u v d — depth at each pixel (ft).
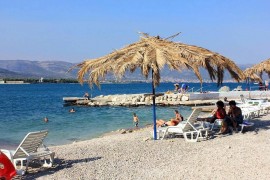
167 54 38.17
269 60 104.42
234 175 26.99
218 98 121.29
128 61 37.70
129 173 28.89
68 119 93.09
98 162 32.99
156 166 30.71
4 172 26.86
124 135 52.60
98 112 113.09
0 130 74.49
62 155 36.81
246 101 75.00
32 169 31.81
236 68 42.70
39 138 31.96
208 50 42.75
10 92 329.11
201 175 27.40
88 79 40.98
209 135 44.70
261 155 32.73
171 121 51.34
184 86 141.28
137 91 335.26
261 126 51.55
